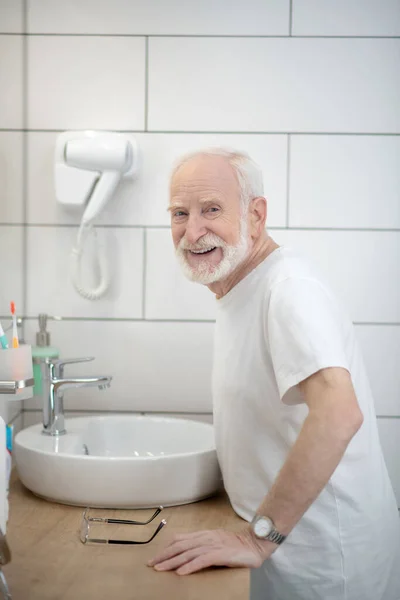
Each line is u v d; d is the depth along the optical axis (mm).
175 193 1410
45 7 1960
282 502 1111
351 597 1347
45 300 2006
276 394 1329
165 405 2016
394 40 1962
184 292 2002
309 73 1969
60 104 1973
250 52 1968
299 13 1960
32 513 1423
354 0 1957
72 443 1617
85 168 1906
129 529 1333
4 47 1952
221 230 1367
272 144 1979
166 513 1448
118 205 1988
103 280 1979
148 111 1975
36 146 1977
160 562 1147
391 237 1987
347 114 1973
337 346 1162
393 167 1979
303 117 1974
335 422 1084
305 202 1982
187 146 1979
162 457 1440
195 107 1975
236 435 1402
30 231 1993
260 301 1334
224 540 1153
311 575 1348
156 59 1969
